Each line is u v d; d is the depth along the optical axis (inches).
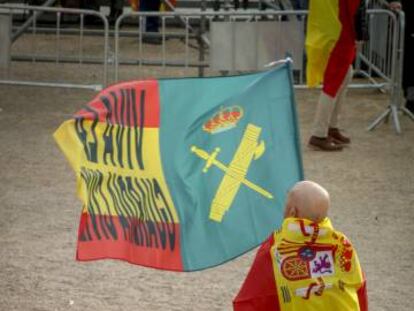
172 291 503.5
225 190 366.0
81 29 1032.2
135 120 368.5
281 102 370.9
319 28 779.4
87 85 998.4
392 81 885.2
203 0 1069.1
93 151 370.3
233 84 371.2
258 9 1317.7
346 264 320.5
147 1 1274.6
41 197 671.1
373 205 661.9
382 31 1007.6
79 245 365.4
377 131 879.7
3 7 960.9
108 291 502.0
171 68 1184.8
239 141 368.2
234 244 363.6
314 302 319.3
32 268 532.7
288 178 367.6
